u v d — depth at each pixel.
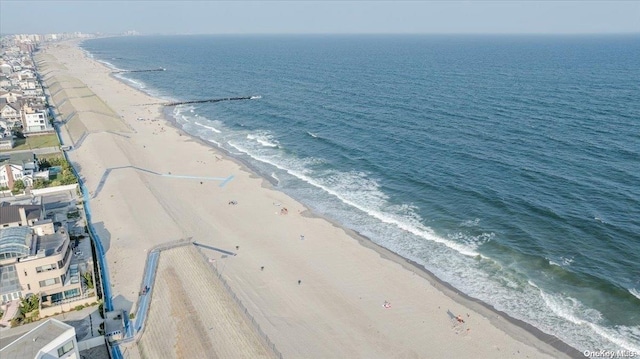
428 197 82.00
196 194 87.44
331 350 47.03
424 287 57.94
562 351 46.72
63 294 52.66
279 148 115.00
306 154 109.06
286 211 79.56
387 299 55.66
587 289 55.81
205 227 73.69
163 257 61.81
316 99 169.50
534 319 51.56
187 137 127.88
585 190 80.25
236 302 52.62
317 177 94.56
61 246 55.03
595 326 49.84
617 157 94.25
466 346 47.66
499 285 57.75
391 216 76.50
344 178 93.19
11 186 84.94
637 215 71.31
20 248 51.75
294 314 52.59
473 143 107.62
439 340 48.59
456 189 83.94
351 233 71.94
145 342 46.41
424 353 46.72
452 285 58.34
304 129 129.62
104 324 48.59
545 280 58.03
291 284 58.44
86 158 104.50
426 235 70.06
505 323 51.16
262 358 43.88
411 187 86.50
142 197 82.62
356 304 54.62
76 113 145.62
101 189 85.81
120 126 135.12
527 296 55.38
